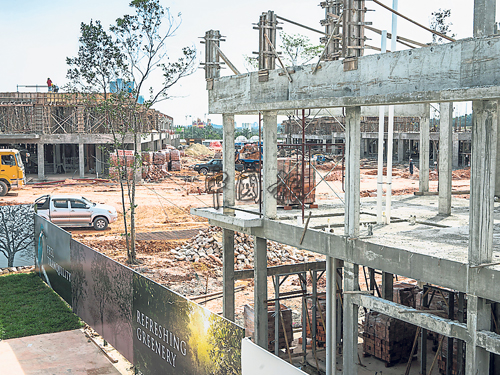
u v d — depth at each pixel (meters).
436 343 12.58
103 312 12.84
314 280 12.21
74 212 27.36
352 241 8.60
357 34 8.55
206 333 8.38
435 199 14.94
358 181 8.54
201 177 51.78
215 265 21.16
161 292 9.72
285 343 12.50
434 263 7.21
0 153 36.69
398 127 66.88
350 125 8.49
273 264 21.38
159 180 47.88
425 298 11.55
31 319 15.34
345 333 8.81
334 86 8.92
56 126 50.34
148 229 28.14
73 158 56.91
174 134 102.88
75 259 14.93
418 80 7.44
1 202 33.62
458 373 9.80
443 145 11.77
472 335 6.77
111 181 45.41
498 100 6.54
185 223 29.80
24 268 21.00
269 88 10.47
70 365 12.35
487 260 6.74
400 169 59.19
